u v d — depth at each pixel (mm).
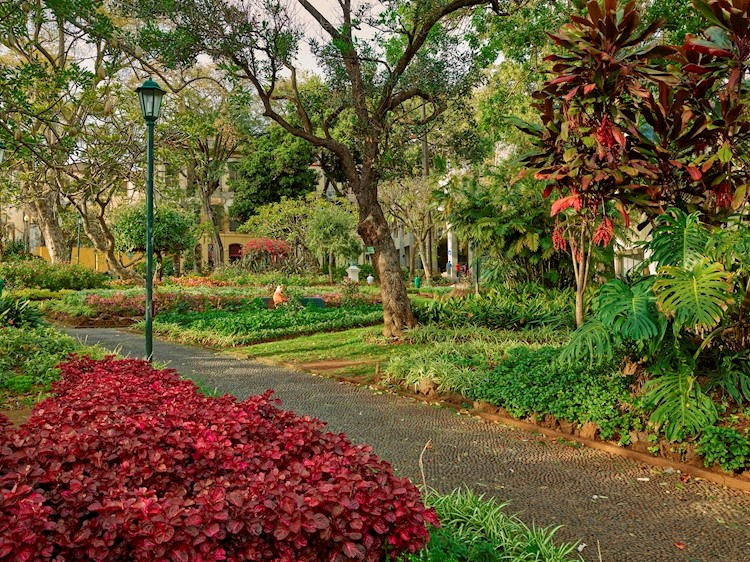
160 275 28297
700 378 5359
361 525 2445
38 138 10570
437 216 14492
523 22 12336
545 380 6348
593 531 3730
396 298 11852
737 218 5844
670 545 3539
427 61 11508
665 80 5379
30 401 6137
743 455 4523
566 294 12453
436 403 7070
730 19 4895
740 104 5348
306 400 7293
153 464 2893
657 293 5145
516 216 12883
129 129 14539
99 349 9570
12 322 11070
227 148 36781
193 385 5488
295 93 11469
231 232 42125
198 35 10281
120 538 2379
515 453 5285
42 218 26359
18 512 2258
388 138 12016
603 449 5344
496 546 3223
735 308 5105
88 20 10141
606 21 5410
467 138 12633
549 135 6285
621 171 5590
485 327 11938
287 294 19125
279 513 2432
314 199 33906
